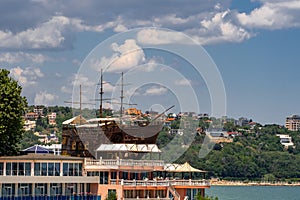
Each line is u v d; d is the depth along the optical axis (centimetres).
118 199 16100
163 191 17012
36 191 15438
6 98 16875
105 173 16425
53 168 15800
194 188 17362
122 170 16488
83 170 16275
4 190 14988
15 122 17100
